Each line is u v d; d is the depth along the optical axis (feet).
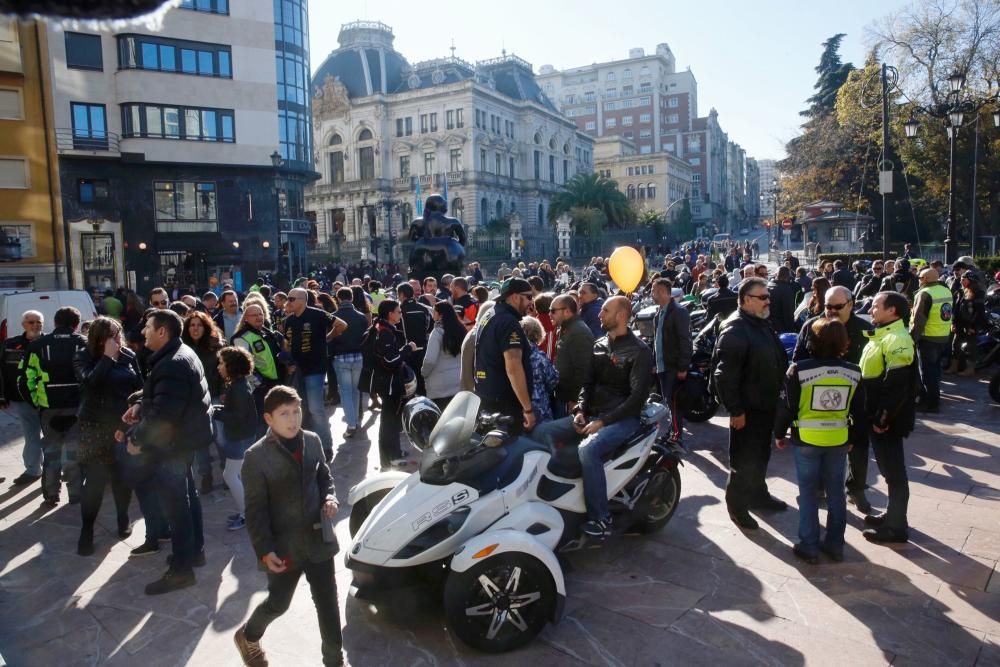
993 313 39.75
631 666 12.47
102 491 17.98
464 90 233.55
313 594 12.26
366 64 254.47
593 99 429.79
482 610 12.80
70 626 14.34
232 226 112.78
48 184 92.73
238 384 18.84
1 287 88.28
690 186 401.70
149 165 106.32
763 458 18.51
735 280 61.26
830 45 203.41
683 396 28.30
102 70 103.04
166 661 13.04
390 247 163.22
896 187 147.64
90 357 18.11
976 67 115.44
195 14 107.55
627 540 17.88
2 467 25.77
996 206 131.44
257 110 112.98
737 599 14.74
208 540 18.67
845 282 46.24
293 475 11.85
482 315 19.36
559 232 184.96
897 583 15.19
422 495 13.79
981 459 23.06
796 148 179.01
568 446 16.46
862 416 16.69
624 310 16.81
